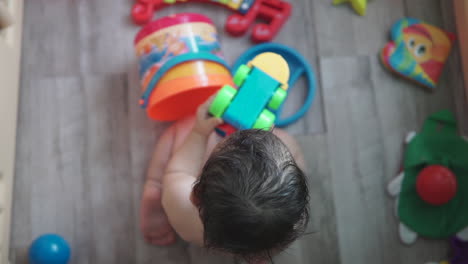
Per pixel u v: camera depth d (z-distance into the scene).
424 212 1.03
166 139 1.01
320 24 1.12
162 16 1.10
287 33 1.11
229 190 0.50
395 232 1.05
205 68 0.93
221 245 0.55
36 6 1.09
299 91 1.09
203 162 0.86
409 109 1.10
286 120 1.04
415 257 1.04
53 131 1.05
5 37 0.96
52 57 1.08
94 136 1.06
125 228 1.02
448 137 1.05
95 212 1.03
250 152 0.52
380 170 1.08
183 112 1.04
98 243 1.02
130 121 1.07
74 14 1.09
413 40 1.09
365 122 1.09
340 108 1.09
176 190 0.85
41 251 0.92
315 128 1.08
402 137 1.09
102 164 1.05
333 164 1.07
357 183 1.07
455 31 1.11
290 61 1.08
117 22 1.10
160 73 0.91
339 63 1.11
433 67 1.08
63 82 1.07
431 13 1.12
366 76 1.11
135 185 1.04
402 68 1.08
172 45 0.92
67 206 1.03
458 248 1.00
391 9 1.12
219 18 1.11
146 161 1.05
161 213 0.99
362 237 1.05
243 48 1.10
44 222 1.02
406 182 1.04
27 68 1.07
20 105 1.05
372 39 1.11
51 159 1.04
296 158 0.97
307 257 1.03
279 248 0.57
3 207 0.91
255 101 0.77
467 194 1.01
